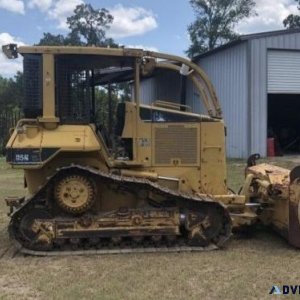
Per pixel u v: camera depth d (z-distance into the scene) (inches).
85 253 267.6
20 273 239.5
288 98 1108.5
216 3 2146.9
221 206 276.2
